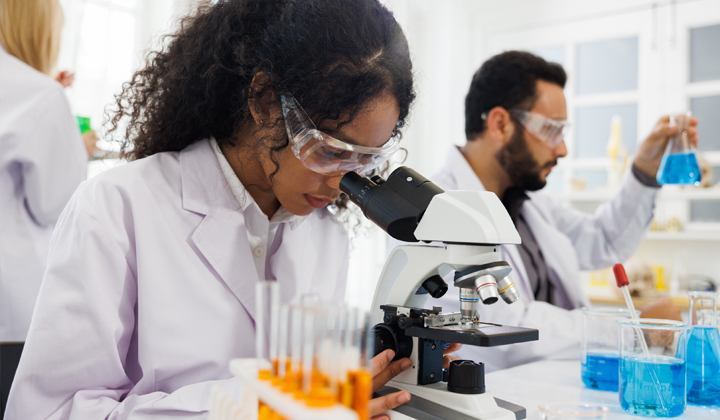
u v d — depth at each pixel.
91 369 0.91
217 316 1.03
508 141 1.93
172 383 1.00
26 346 0.89
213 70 1.07
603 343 1.13
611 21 3.66
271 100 0.98
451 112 3.89
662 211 3.46
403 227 0.89
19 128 1.67
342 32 0.93
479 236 0.79
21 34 1.85
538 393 1.08
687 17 3.41
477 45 4.12
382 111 0.93
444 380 0.96
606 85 3.69
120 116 1.25
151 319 0.98
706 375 1.01
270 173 1.04
